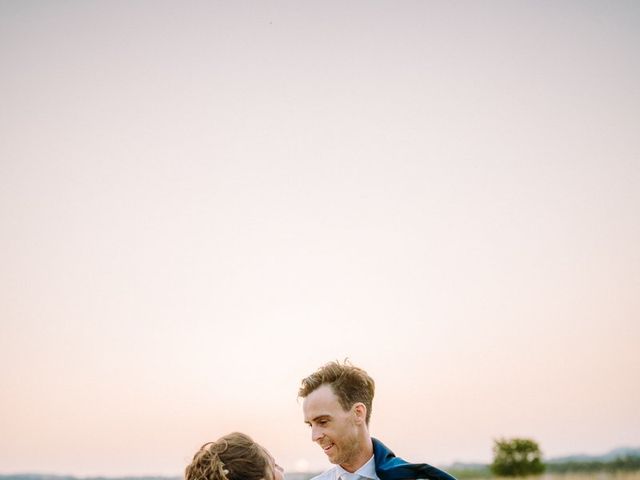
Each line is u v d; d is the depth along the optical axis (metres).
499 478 40.25
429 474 4.18
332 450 4.26
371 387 4.41
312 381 4.35
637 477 31.02
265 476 3.47
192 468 3.43
